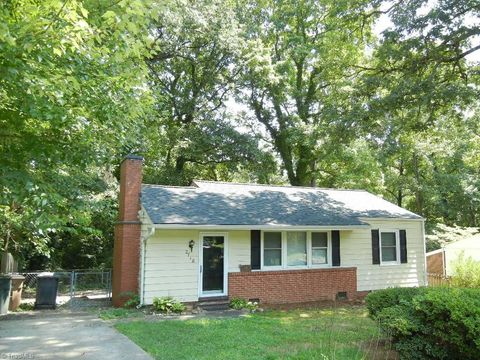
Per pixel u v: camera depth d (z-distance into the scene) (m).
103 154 7.00
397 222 17.72
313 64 27.64
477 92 14.20
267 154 26.55
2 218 7.59
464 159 28.70
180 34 21.53
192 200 14.74
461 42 15.36
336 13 18.44
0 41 4.43
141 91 6.96
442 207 29.11
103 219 20.25
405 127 16.44
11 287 12.81
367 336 8.89
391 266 17.23
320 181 32.50
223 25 22.92
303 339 8.56
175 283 13.15
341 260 16.17
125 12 5.42
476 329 5.84
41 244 14.70
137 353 7.43
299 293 14.56
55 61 5.39
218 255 14.00
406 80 15.16
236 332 9.14
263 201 16.39
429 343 6.63
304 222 14.84
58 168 7.25
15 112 5.65
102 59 5.96
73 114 5.96
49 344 8.11
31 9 4.68
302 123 26.25
